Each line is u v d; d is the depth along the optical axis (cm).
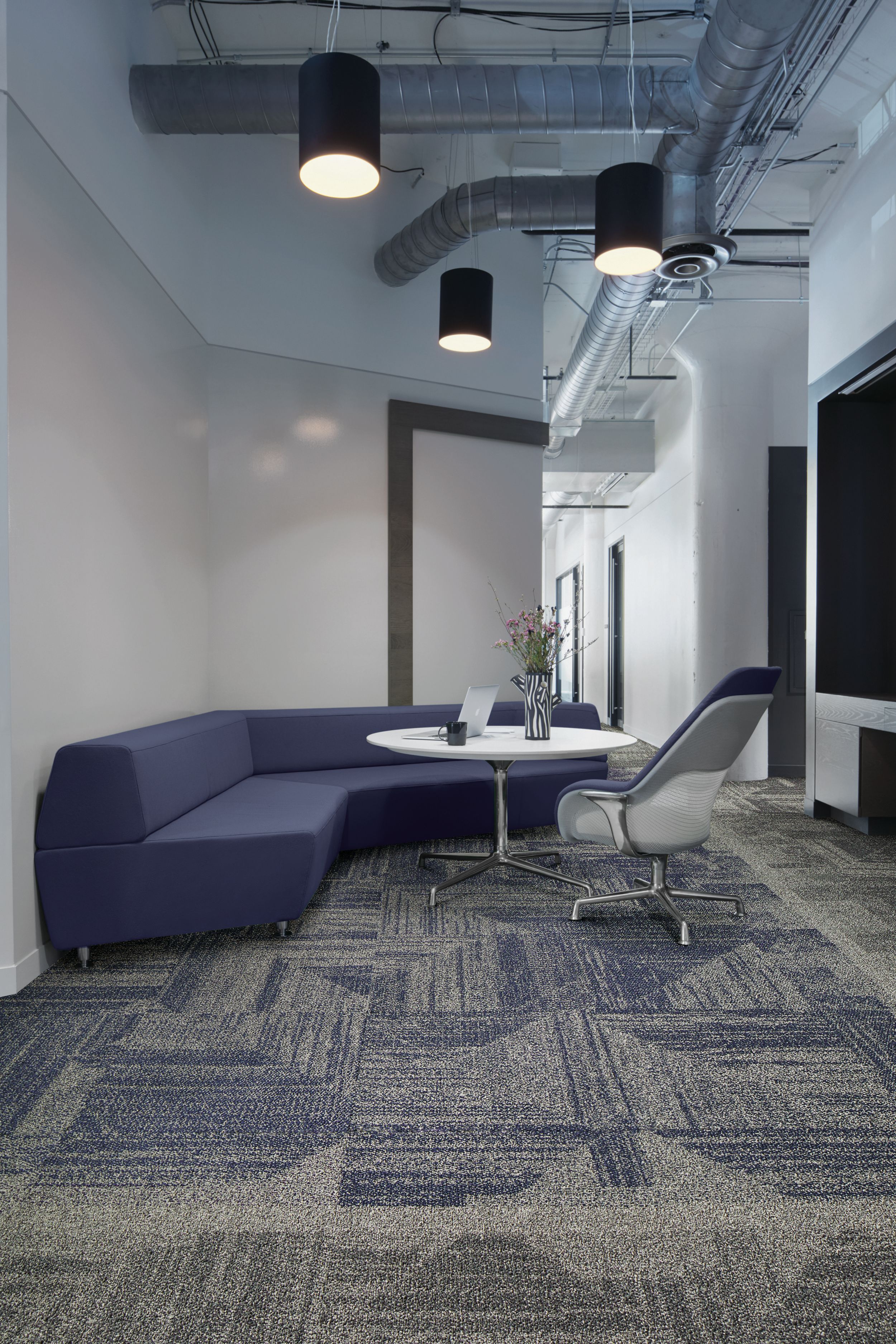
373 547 571
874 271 484
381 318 576
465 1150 184
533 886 387
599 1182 173
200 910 299
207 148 509
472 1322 136
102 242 354
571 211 481
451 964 293
